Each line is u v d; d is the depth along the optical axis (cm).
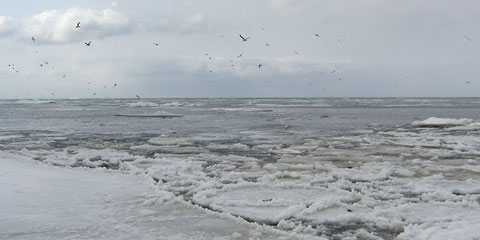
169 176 999
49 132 2223
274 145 1644
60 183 827
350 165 1191
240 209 711
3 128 2481
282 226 622
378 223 632
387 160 1269
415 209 706
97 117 3741
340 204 736
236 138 1912
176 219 631
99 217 625
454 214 675
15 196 710
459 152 1429
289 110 5525
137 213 655
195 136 2005
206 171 1091
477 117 3822
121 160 1256
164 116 3866
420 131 2267
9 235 532
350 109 5850
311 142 1747
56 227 570
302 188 866
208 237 554
